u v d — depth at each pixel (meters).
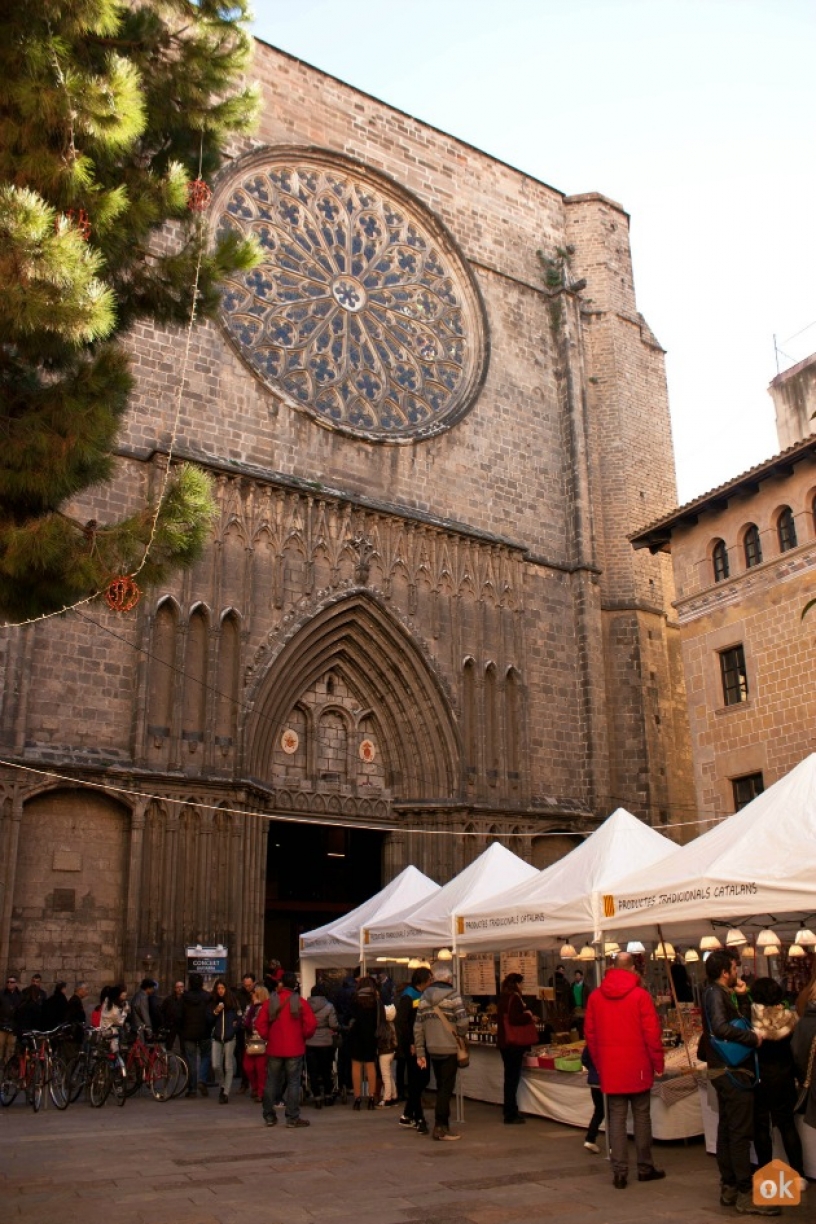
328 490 30.41
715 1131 12.22
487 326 37.25
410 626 30.95
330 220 35.41
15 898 23.06
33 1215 9.44
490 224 39.34
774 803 11.83
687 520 30.28
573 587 36.03
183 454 27.73
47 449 11.92
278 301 33.03
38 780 23.58
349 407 33.22
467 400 35.50
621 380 39.31
